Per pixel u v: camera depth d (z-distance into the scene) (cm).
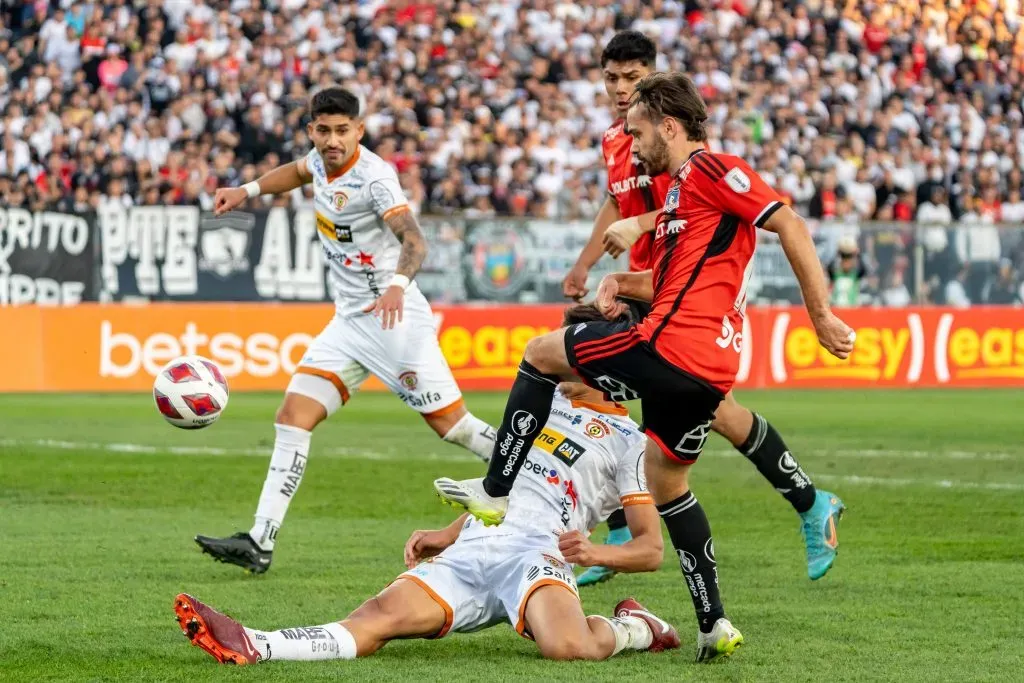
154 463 2428
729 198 1043
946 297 4253
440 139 4916
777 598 1345
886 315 4216
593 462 1145
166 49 5050
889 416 3425
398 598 1083
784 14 5784
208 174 4494
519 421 1102
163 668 1024
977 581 1431
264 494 1468
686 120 1075
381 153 4728
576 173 4888
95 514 1858
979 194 5509
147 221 3741
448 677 998
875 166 5250
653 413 1073
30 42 5016
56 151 4597
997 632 1187
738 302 1071
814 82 5600
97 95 4741
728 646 1066
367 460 2516
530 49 5406
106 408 3472
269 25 5253
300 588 1373
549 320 3978
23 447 2644
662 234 1083
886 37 5853
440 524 1812
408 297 1576
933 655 1096
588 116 5256
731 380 1066
